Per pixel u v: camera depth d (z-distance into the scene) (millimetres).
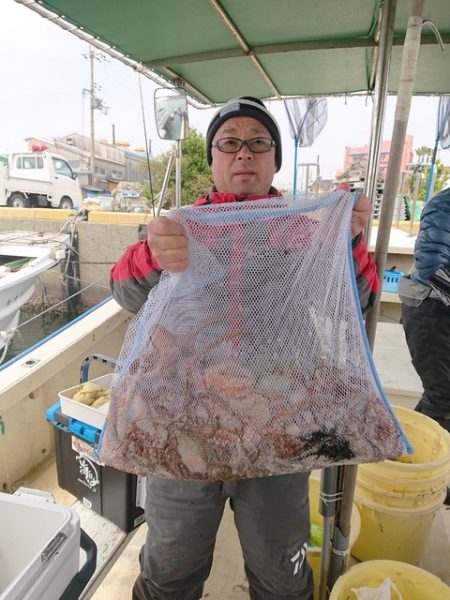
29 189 11680
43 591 951
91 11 1523
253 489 982
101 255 8453
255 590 1114
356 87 2408
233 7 1505
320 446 772
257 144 1049
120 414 805
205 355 797
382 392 820
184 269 771
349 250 786
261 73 2166
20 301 6156
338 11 1528
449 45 1758
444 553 1534
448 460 1368
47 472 2008
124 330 2982
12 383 1730
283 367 786
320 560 1245
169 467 782
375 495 1374
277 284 787
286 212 758
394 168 974
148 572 1081
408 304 1768
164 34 1743
